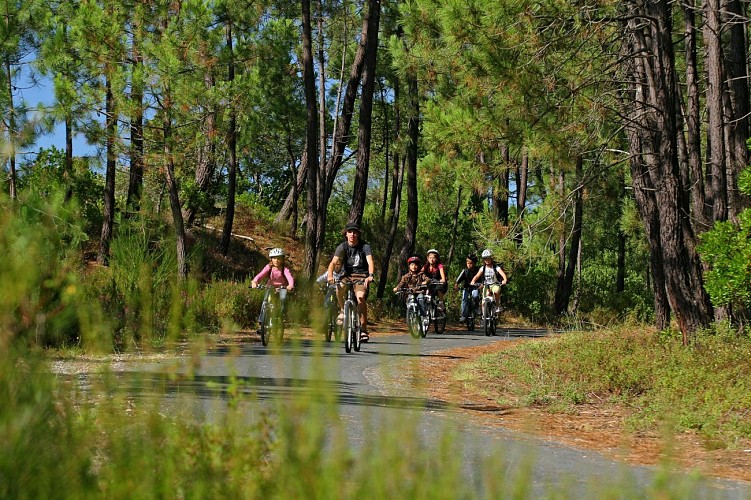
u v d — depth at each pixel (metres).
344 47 39.03
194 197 36.66
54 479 3.28
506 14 16.14
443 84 24.92
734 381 12.12
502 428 8.95
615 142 22.52
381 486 3.20
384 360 3.80
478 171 19.50
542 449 7.65
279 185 54.16
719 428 9.45
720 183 18.03
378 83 41.06
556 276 39.44
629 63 18.33
